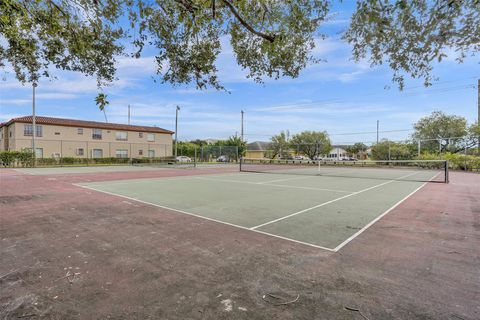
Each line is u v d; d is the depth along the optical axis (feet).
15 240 13.87
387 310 7.73
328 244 13.50
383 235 14.99
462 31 8.82
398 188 35.91
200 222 17.69
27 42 13.24
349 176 56.03
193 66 15.03
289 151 142.20
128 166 94.32
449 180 47.24
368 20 9.48
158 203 24.23
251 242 13.76
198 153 146.30
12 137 99.30
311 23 12.20
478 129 90.07
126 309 7.78
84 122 115.85
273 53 13.74
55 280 9.57
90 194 29.30
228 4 10.94
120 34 13.55
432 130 112.57
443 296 8.51
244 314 7.55
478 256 11.88
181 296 8.52
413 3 8.79
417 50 9.71
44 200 25.40
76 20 12.55
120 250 12.55
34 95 81.51
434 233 15.37
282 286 9.18
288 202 25.04
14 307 7.87
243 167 91.40
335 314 7.55
